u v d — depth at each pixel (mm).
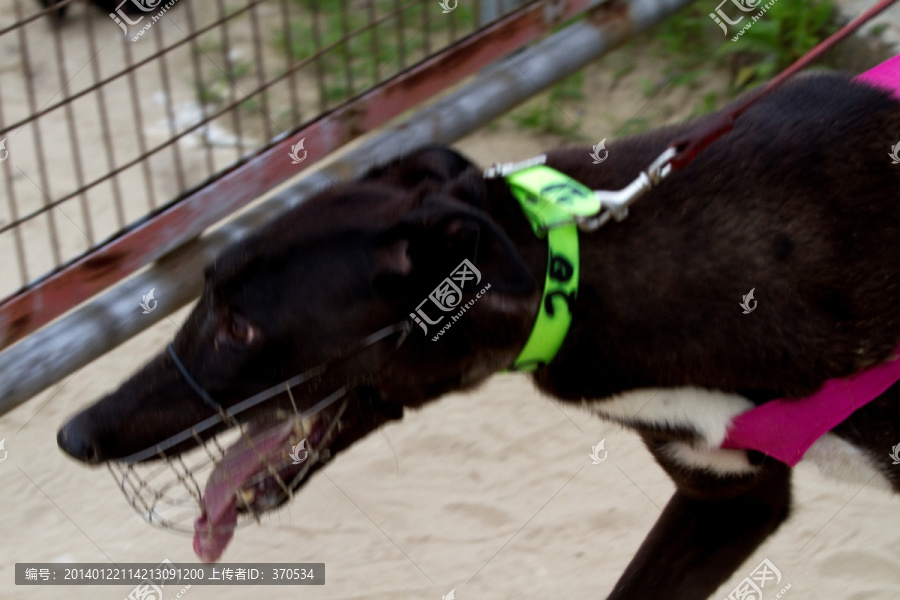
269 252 3105
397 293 3082
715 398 3281
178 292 4984
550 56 5961
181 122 7816
